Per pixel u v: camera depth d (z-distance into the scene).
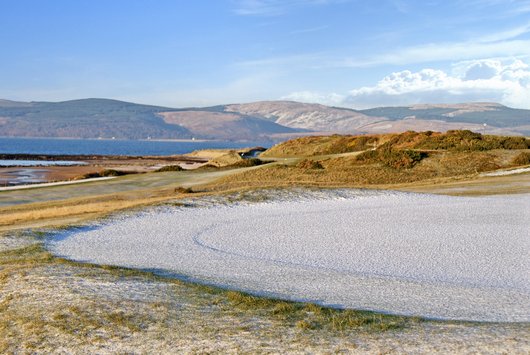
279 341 8.71
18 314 10.45
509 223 23.50
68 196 47.53
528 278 13.80
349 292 12.10
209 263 15.70
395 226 23.11
